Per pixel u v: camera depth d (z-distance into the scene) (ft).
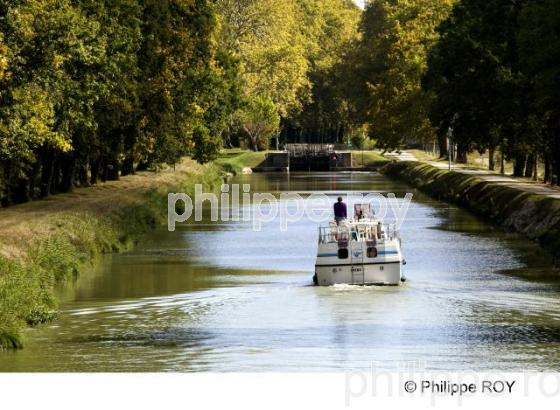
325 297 175.01
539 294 175.32
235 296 175.83
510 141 323.16
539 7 246.27
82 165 320.09
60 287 183.42
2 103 182.39
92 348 139.54
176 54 315.37
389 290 180.24
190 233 267.39
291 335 147.23
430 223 288.30
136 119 295.89
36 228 202.49
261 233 267.18
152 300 172.45
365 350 138.31
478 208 315.37
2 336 139.54
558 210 245.65
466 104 331.98
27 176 264.72
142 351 138.21
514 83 303.27
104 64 220.84
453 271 200.03
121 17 262.67
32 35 187.73
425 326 152.46
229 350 138.51
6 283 151.74
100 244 224.12
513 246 234.99
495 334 146.72
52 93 202.69
